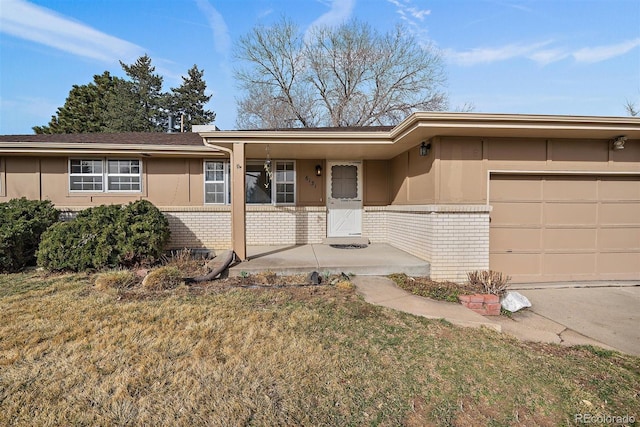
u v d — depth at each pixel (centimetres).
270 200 950
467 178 646
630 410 273
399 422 248
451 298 521
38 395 261
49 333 363
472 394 284
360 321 419
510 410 267
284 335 370
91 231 648
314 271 625
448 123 571
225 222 889
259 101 2280
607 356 371
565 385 305
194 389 271
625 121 584
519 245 675
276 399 265
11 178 901
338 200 960
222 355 324
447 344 370
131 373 290
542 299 584
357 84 2234
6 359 308
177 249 856
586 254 689
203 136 689
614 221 695
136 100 3078
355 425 243
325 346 350
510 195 669
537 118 574
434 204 645
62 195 912
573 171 670
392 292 543
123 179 929
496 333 413
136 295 493
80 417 238
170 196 940
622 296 604
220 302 469
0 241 619
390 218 920
